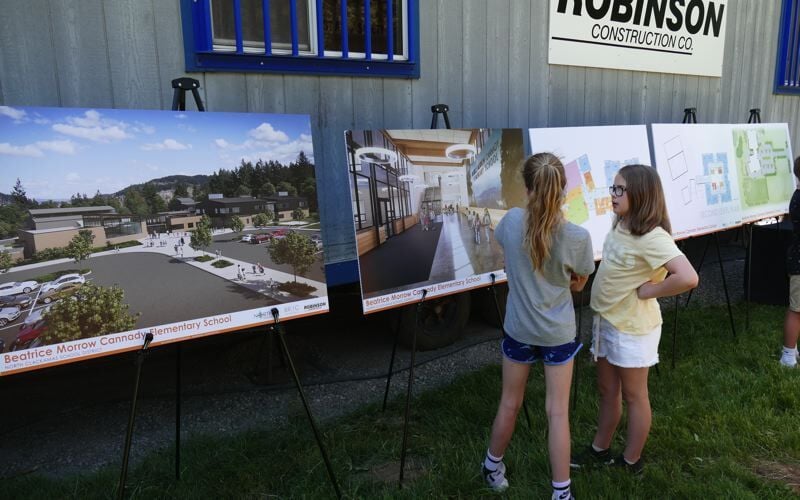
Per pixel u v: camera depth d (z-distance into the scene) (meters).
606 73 5.23
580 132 3.78
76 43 2.92
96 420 3.12
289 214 2.42
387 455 2.68
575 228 2.07
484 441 2.74
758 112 6.36
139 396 3.39
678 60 5.77
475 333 4.42
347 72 3.70
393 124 4.00
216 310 2.24
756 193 5.01
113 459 2.72
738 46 6.42
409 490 2.37
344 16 3.61
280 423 3.06
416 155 2.82
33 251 1.90
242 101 3.40
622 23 5.19
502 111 4.58
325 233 3.70
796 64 7.15
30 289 1.89
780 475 2.54
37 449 2.81
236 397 3.38
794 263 3.46
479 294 4.47
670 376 3.45
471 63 4.32
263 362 3.79
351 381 3.58
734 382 3.36
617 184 2.32
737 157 4.86
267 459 2.63
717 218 4.61
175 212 2.15
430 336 4.02
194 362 3.88
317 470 2.53
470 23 4.25
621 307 2.32
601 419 2.54
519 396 2.29
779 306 4.89
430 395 3.25
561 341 2.12
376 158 2.65
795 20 6.96
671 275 2.18
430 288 2.83
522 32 4.55
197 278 2.20
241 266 2.30
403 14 3.94
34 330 1.91
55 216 1.93
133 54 3.07
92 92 3.00
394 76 3.92
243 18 3.47
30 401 3.33
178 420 2.45
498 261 3.15
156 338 2.12
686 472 2.57
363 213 2.61
